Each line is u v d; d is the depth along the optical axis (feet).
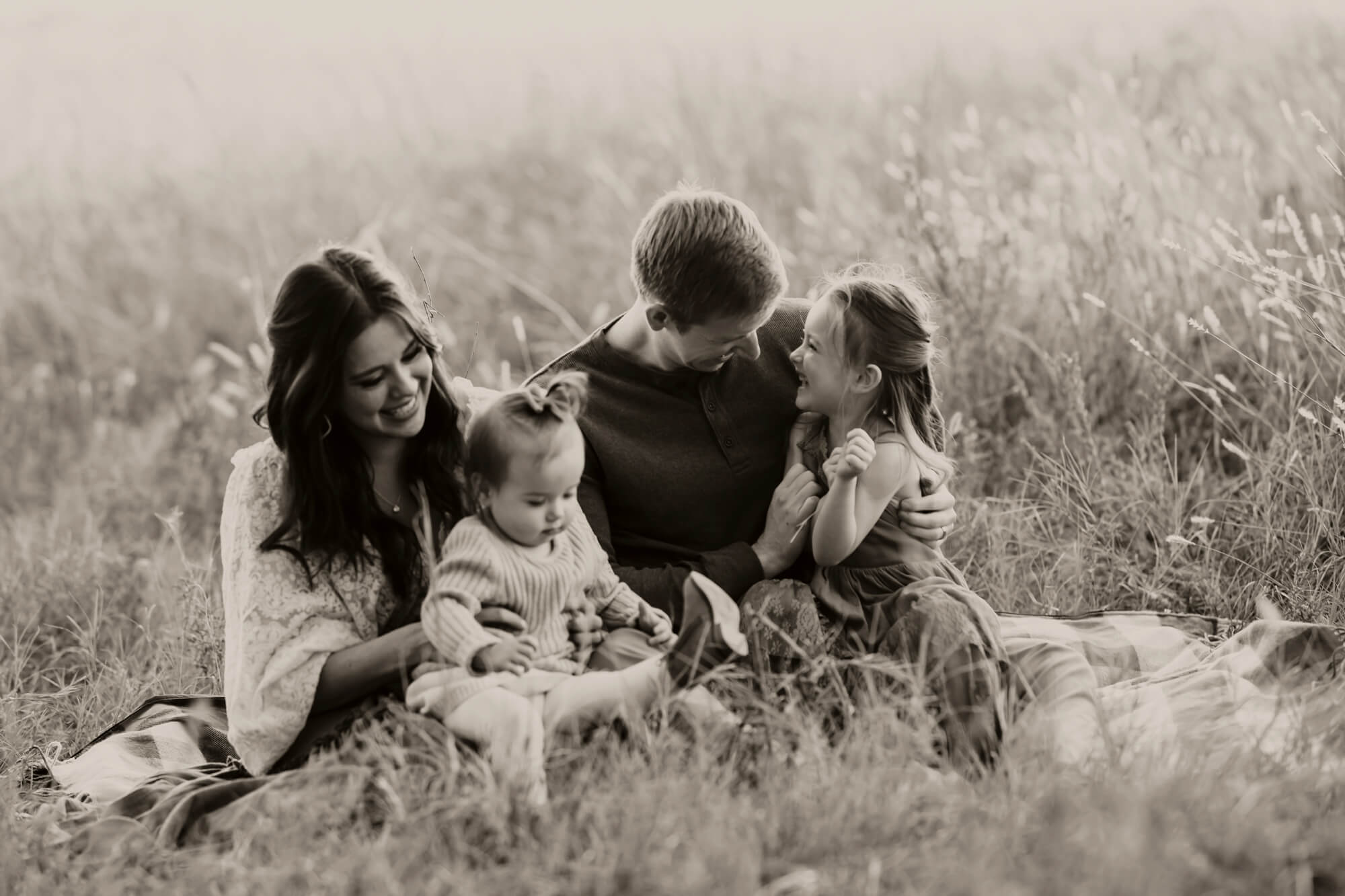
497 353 28.32
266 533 11.82
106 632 18.17
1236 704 12.03
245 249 33.09
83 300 31.99
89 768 13.28
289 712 11.44
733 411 13.23
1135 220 21.07
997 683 11.55
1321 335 17.53
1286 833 9.36
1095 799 9.70
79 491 23.63
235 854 10.07
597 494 12.99
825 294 13.06
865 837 9.70
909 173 22.07
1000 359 20.75
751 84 33.45
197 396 26.35
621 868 9.32
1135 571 16.48
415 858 9.68
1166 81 29.07
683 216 11.93
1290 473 16.92
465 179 35.50
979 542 17.48
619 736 11.25
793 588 12.30
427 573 12.04
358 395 11.32
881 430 13.09
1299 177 22.53
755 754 10.85
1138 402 19.94
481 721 10.89
